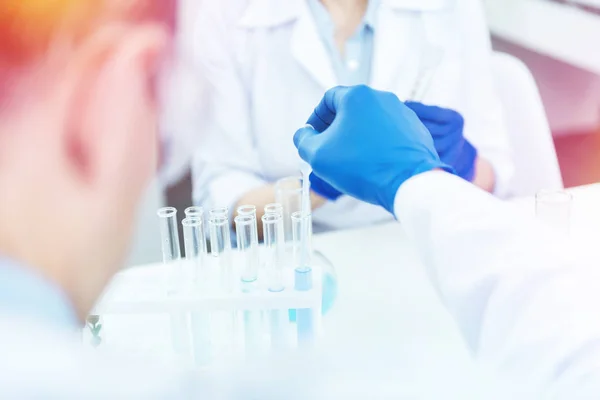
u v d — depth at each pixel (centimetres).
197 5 90
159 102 81
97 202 58
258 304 58
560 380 30
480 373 34
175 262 63
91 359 49
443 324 66
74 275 53
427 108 96
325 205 105
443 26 105
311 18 103
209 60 95
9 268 50
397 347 62
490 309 35
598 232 85
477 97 108
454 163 99
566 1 104
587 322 31
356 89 52
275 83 104
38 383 44
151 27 74
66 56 54
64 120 55
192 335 57
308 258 61
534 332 32
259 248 62
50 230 53
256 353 59
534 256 36
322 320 67
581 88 108
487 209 40
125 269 66
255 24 100
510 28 105
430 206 41
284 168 106
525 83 107
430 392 55
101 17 60
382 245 86
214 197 96
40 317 48
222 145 99
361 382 56
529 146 109
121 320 64
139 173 72
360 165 48
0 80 51
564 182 111
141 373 51
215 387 53
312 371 56
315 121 61
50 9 52
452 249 38
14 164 51
